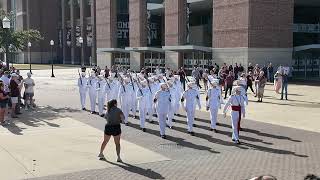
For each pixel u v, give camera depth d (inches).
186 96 663.1
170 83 818.2
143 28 2495.1
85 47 3737.7
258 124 743.1
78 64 3932.1
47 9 4269.2
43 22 4261.8
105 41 2866.6
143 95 696.4
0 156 520.7
